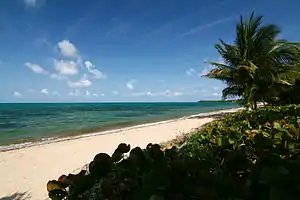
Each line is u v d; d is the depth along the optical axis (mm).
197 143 3334
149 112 47438
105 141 12234
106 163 1336
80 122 25500
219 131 3576
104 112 48406
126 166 1267
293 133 2146
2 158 9086
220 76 20484
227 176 1058
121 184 1148
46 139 14141
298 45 17922
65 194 1344
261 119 3684
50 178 6895
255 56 18688
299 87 16141
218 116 27516
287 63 18656
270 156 999
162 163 1204
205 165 1159
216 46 20000
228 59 19844
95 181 1291
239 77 17859
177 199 981
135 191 1085
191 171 1088
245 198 926
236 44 19969
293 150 1358
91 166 1342
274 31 18844
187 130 14375
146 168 1230
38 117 33500
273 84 16422
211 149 1671
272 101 16797
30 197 5688
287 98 16141
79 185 1258
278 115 3711
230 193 947
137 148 1434
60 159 8922
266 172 918
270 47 18688
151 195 960
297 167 921
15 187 6289
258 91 16922
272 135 2291
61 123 24422
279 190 871
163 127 17484
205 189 963
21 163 8461
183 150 3244
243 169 1118
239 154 1159
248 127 3500
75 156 9328
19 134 16703
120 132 15398
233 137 2297
